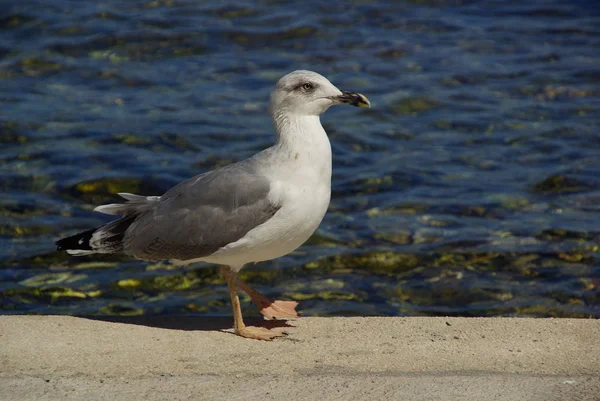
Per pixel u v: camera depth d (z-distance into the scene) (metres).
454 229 14.24
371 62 20.47
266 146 17.03
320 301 12.38
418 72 20.05
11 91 18.92
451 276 12.96
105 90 19.16
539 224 14.32
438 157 16.70
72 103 18.52
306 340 9.21
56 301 12.32
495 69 20.23
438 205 15.00
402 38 21.66
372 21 22.47
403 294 12.56
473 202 15.07
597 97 18.97
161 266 13.34
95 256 13.54
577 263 13.20
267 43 21.23
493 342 8.98
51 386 7.90
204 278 13.03
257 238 9.40
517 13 23.17
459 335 9.23
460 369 8.32
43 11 22.12
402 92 19.17
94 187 15.45
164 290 12.70
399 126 17.98
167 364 8.48
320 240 13.97
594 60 20.62
